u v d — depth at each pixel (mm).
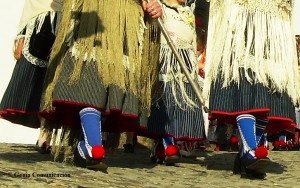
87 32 4059
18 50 5293
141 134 5438
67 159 4273
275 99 4406
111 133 4641
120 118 4312
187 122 5449
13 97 5191
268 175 4773
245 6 4438
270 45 4410
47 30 5281
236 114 4344
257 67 4320
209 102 4465
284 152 7512
